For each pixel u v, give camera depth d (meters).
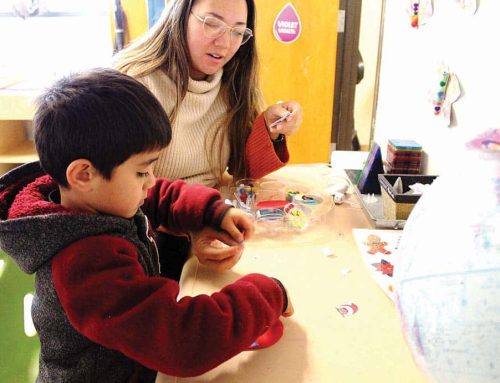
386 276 0.68
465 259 0.37
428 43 1.11
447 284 0.37
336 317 0.60
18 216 0.55
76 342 0.59
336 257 0.76
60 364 0.61
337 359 0.53
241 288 0.56
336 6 2.00
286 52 2.03
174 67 1.06
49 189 0.64
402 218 0.86
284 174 1.20
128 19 1.94
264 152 1.16
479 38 0.87
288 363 0.52
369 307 0.62
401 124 1.32
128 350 0.50
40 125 0.54
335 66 2.12
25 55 2.02
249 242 0.82
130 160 0.54
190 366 0.50
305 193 1.04
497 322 0.34
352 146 2.38
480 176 0.39
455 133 0.97
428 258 0.39
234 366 0.52
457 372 0.36
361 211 0.96
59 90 0.55
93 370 0.60
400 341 0.56
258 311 0.54
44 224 0.52
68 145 0.52
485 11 0.85
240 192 1.01
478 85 0.88
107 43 2.00
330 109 2.13
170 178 1.14
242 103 1.22
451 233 0.38
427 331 0.38
